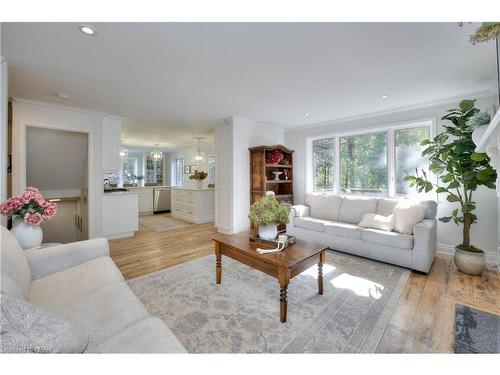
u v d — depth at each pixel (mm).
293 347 1462
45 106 3432
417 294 2137
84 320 1112
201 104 3496
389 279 2465
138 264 2922
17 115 3221
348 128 4277
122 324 1090
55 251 1692
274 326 1681
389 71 2414
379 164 4004
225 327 1666
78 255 1777
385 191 3926
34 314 789
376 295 2127
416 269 2592
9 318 730
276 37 1821
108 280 1530
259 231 2270
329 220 3811
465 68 2342
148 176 9594
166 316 1798
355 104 3465
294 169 5168
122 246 3734
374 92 2996
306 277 2527
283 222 2221
